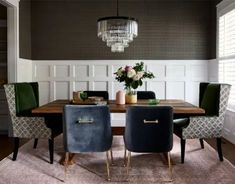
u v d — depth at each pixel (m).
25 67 5.59
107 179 3.06
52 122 3.92
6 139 5.04
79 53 6.01
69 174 3.22
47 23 5.99
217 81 5.39
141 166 3.49
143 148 2.94
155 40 5.99
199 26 5.97
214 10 5.68
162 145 2.93
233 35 4.72
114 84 6.01
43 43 6.00
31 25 5.99
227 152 4.12
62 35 6.00
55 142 4.79
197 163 3.60
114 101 4.20
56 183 2.96
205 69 6.00
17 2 5.12
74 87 6.04
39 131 3.65
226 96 3.65
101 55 6.00
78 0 5.93
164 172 3.28
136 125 2.90
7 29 5.12
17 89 3.82
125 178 3.10
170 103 3.92
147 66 6.00
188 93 6.02
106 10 5.96
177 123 3.87
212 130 3.64
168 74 6.01
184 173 3.24
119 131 4.76
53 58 6.02
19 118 3.70
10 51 5.12
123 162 3.65
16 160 3.75
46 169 3.39
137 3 5.96
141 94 4.69
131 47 5.99
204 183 2.94
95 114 2.93
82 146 2.97
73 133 2.95
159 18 5.98
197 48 6.00
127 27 3.82
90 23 5.98
